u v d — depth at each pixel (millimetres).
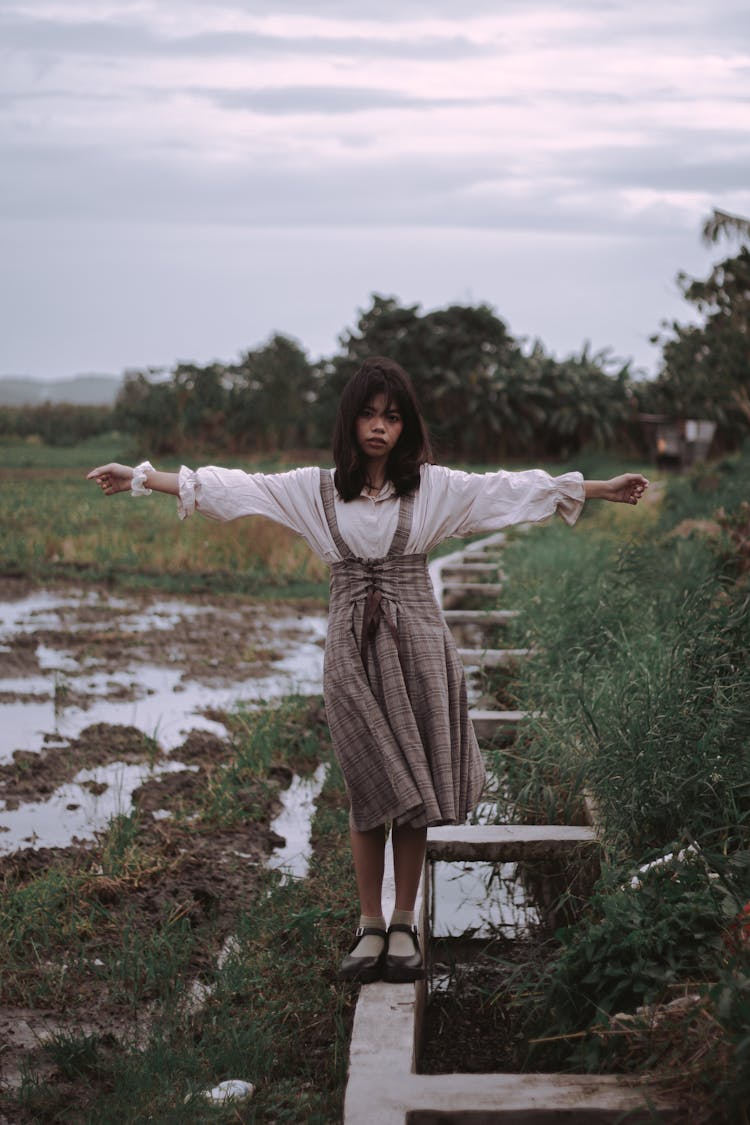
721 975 2666
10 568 13477
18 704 7336
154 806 5418
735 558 7430
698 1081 2562
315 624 10672
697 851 3529
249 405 38188
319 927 3959
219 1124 2898
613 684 5227
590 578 8594
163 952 3834
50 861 4656
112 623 10383
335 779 5715
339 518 3328
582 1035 2908
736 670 4758
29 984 3689
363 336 41125
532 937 4121
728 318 18688
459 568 11812
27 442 46625
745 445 20609
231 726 6820
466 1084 2648
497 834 4172
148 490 3326
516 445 40344
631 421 39812
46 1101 3027
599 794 4309
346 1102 2578
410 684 3295
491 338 40500
